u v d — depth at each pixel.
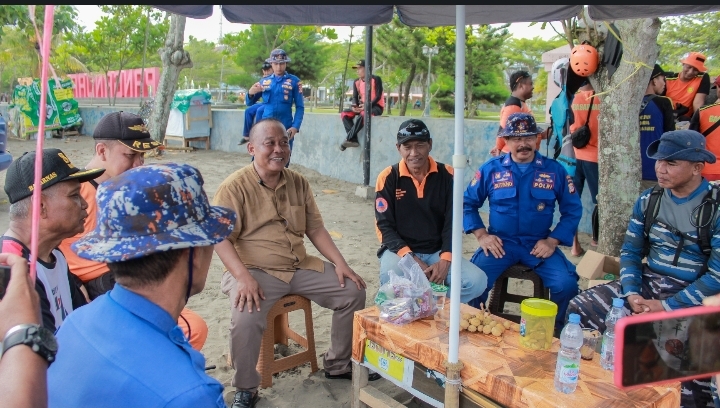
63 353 1.36
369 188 8.71
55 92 15.96
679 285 3.21
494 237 3.91
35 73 26.09
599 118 4.80
